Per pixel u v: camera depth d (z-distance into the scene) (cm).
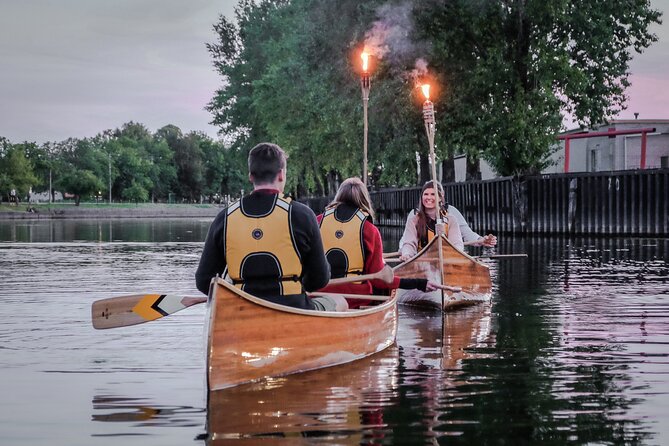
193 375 645
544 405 539
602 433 472
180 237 3706
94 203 14400
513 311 1039
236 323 594
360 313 717
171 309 672
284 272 631
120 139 16738
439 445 451
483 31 3198
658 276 1495
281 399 560
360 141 3803
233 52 6500
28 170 12494
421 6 3238
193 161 17512
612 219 3128
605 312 1011
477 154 3506
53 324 920
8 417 519
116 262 1992
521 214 3356
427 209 1153
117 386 605
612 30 3225
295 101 4431
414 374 646
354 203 820
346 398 562
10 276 1576
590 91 3291
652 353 729
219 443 459
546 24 3095
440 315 1023
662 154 3978
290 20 4897
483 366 677
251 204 633
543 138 3098
